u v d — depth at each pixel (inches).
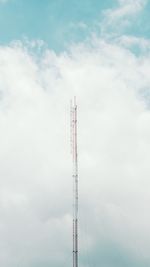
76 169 4042.8
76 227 3932.1
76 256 3878.0
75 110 4156.0
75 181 4020.7
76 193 4003.4
